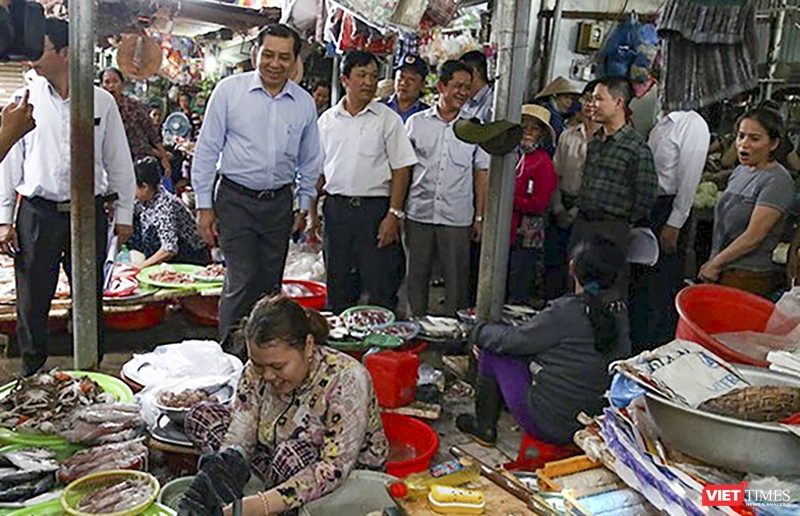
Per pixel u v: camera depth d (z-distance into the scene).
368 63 4.12
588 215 3.90
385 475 2.22
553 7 6.11
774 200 3.22
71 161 2.92
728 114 5.63
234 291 3.61
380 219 4.29
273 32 3.38
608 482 1.82
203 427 2.53
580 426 2.81
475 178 4.43
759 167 3.35
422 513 1.75
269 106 3.47
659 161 4.14
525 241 4.69
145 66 5.70
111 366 3.90
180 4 5.23
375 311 3.96
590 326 2.79
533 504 1.77
